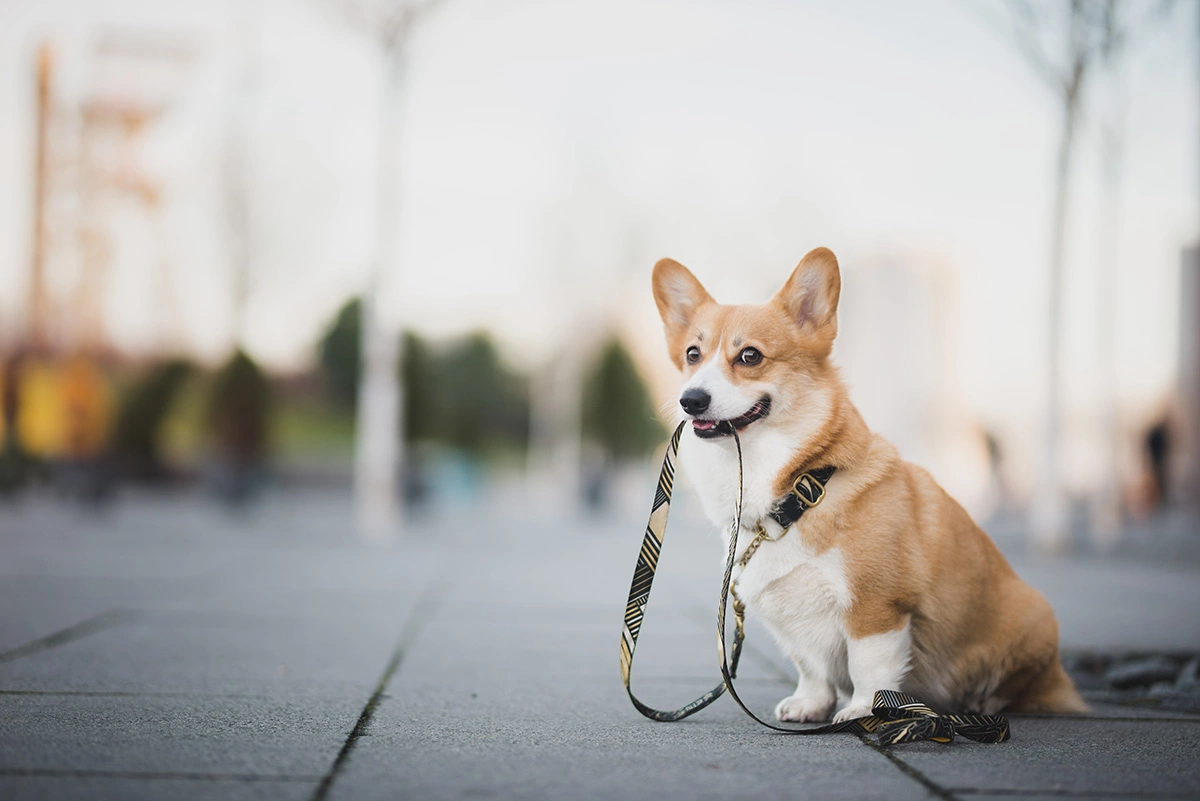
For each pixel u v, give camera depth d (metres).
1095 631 5.97
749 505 3.31
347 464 26.83
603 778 2.64
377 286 14.12
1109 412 14.79
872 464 3.35
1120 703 3.96
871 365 30.89
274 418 18.53
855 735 3.21
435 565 10.06
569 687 4.04
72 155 26.70
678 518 22.31
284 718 3.32
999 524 19.83
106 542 12.06
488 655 4.82
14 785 2.47
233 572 8.92
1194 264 21.95
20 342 25.69
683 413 3.36
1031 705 3.71
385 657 4.71
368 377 14.25
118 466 20.70
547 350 31.20
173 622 5.76
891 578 3.22
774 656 4.98
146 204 27.08
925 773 2.74
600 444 25.42
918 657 3.43
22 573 8.46
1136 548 13.35
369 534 14.18
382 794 2.46
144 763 2.71
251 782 2.54
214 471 17.59
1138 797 2.53
